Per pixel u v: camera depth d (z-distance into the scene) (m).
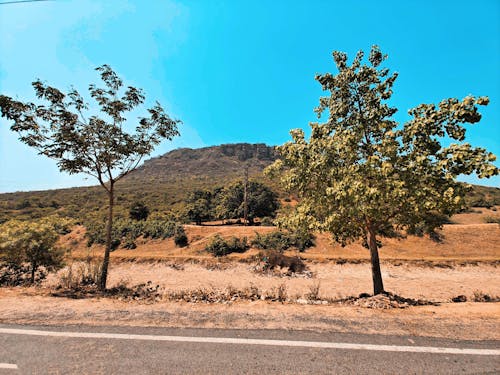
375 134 8.75
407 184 7.22
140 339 4.43
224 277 22.05
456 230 31.67
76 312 5.82
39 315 5.63
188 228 36.56
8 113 8.15
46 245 10.77
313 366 3.60
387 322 5.17
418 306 6.48
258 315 5.57
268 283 19.92
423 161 6.93
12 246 10.05
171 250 32.25
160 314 5.66
